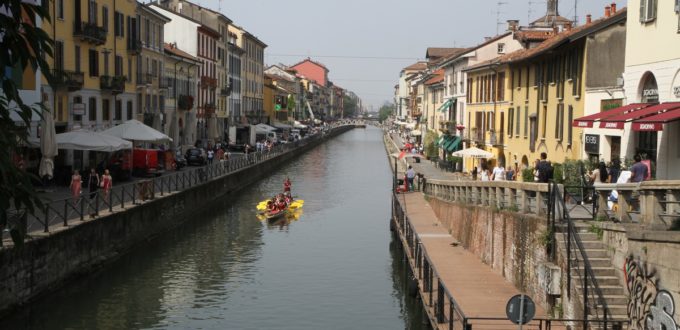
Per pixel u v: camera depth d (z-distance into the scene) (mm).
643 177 18984
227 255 30109
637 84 24078
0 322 17984
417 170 61969
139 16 53125
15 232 8242
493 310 17344
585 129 30391
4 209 7770
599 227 15750
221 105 86875
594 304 13852
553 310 16125
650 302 12062
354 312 22016
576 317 14688
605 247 15500
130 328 19859
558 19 63812
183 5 81750
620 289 14469
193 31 73562
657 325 11805
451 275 21734
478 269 22688
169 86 62844
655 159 23453
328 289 24750
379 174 70250
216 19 83312
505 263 21109
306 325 20578
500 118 48969
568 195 18984
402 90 171000
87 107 42375
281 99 135625
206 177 44812
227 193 50094
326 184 60344
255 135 88625
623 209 15219
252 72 109938
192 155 57062
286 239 34188
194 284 25016
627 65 24938
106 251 26000
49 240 21016
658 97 22469
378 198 51188
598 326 13641
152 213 31688
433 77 89250
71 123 39781
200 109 75312
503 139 47906
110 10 45844
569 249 15023
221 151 62938
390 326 20594
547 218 16719
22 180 8016
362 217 41844
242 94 102062
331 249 31844
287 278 26234
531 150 40688
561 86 34750
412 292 21812
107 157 41250
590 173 25109
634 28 24375
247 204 46781
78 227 23250
